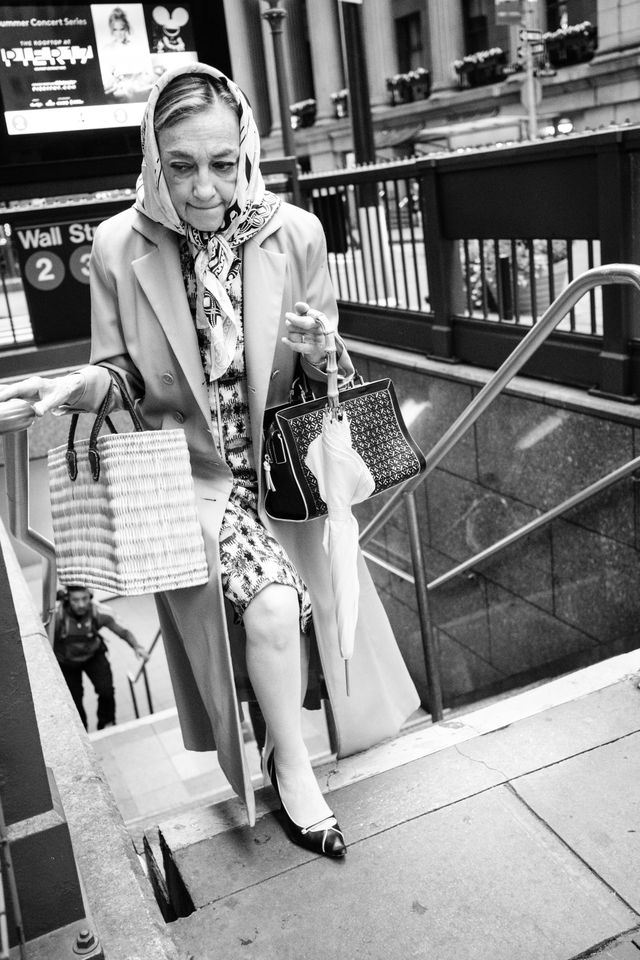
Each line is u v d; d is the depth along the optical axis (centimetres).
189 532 184
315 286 200
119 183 585
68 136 563
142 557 181
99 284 191
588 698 231
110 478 179
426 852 188
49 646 277
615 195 389
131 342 190
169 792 584
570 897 173
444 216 516
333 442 187
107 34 554
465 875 181
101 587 187
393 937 169
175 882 201
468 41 2547
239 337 190
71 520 194
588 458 433
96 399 184
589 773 205
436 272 529
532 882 178
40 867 150
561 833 189
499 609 538
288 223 194
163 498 182
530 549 495
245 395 195
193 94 169
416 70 2723
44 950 151
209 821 208
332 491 189
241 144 178
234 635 214
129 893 170
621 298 398
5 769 146
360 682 221
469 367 520
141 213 187
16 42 539
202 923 177
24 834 148
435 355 545
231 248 185
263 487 197
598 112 1945
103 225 191
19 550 952
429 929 170
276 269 190
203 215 177
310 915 177
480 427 509
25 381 165
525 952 162
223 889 186
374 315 616
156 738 646
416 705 241
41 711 237
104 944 158
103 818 193
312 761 364
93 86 560
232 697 191
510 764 211
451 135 1688
